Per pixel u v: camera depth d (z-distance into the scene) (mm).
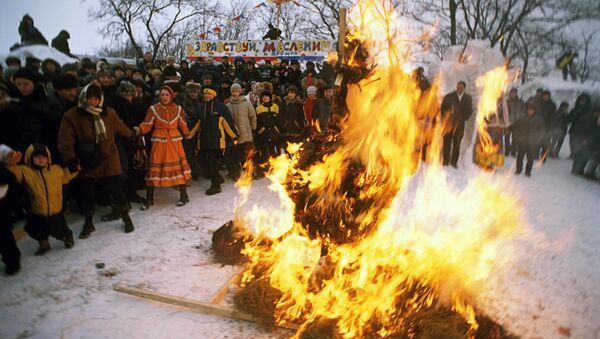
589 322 3271
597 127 8555
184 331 3041
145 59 9914
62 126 4277
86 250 4344
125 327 3084
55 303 3373
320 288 3266
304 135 7711
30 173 4031
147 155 6184
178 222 5184
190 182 7078
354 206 3344
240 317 3168
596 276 4062
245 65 10750
